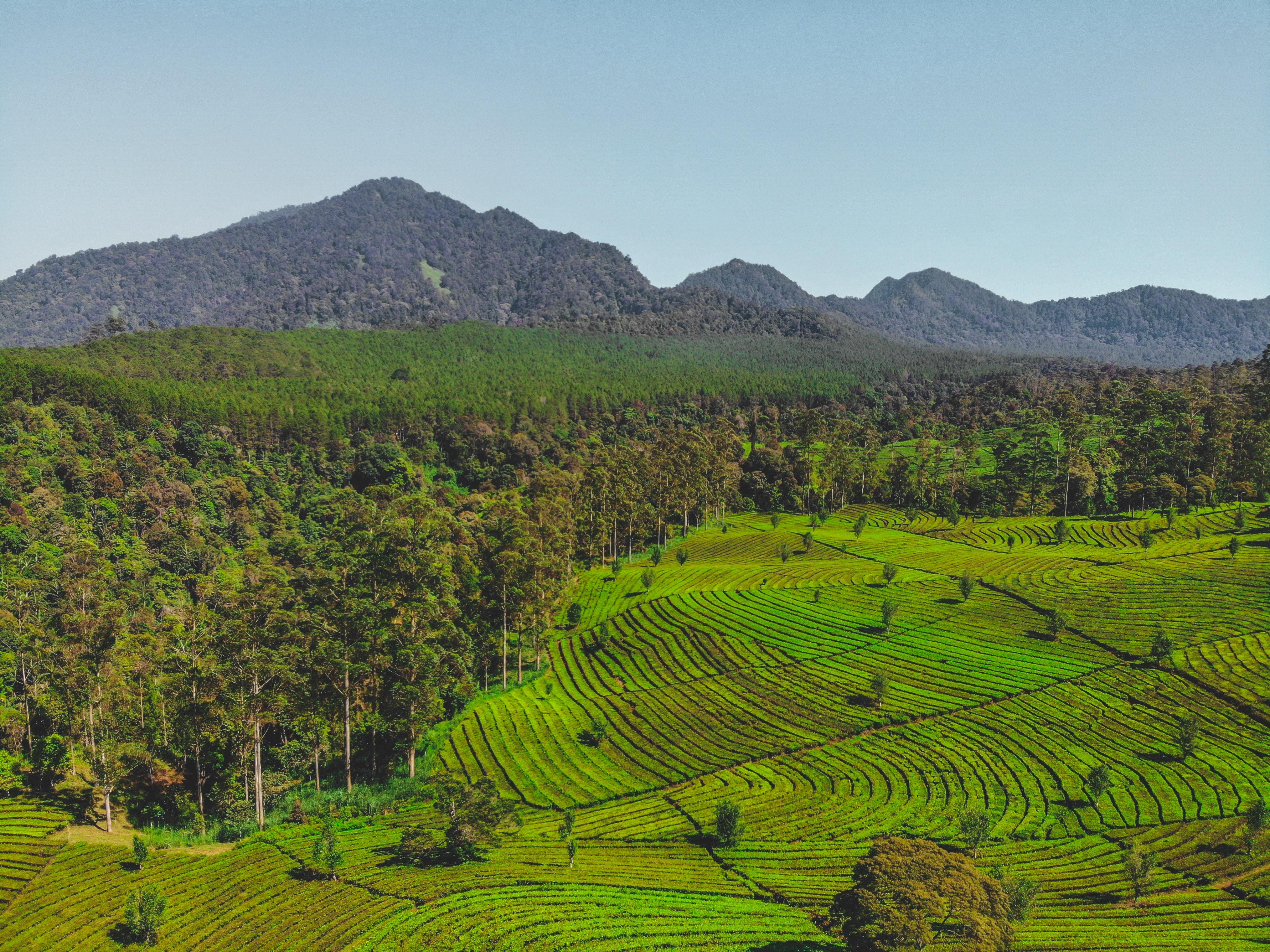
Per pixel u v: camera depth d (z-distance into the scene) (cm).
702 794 7262
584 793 7388
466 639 9144
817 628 10794
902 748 7850
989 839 6325
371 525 8606
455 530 11631
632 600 12581
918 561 14012
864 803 6938
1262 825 6003
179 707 7119
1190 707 8238
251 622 7350
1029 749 7688
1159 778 7125
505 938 4847
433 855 6138
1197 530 14538
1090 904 5484
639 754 8069
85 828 6606
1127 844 6244
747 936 4941
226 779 7512
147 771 7456
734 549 16300
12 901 5341
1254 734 7675
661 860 6150
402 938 4866
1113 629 10056
